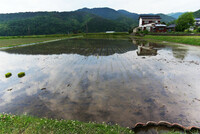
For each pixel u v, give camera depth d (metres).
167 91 5.24
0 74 7.66
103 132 2.77
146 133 3.01
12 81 6.54
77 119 3.54
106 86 5.79
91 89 5.50
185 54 13.01
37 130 2.76
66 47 19.48
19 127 2.86
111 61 10.52
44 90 5.48
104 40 32.34
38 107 4.19
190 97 4.74
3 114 3.62
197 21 67.69
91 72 7.80
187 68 8.37
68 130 2.80
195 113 3.79
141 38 36.81
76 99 4.68
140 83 6.08
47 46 20.72
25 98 4.81
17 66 9.29
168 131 3.05
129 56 12.52
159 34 36.19
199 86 5.69
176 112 3.84
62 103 4.41
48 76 7.21
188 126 3.25
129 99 4.63
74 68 8.68
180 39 23.67
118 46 20.22
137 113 3.80
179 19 45.56
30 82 6.38
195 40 20.36
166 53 13.73
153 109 4.00
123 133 2.83
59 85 5.98
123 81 6.35
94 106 4.20
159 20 54.94
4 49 17.50
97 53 14.29
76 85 5.95
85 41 29.97
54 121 3.19
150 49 16.70
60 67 8.95
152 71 7.86
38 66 9.27
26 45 22.05
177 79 6.54
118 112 3.86
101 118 3.58
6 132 2.68
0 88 5.73
